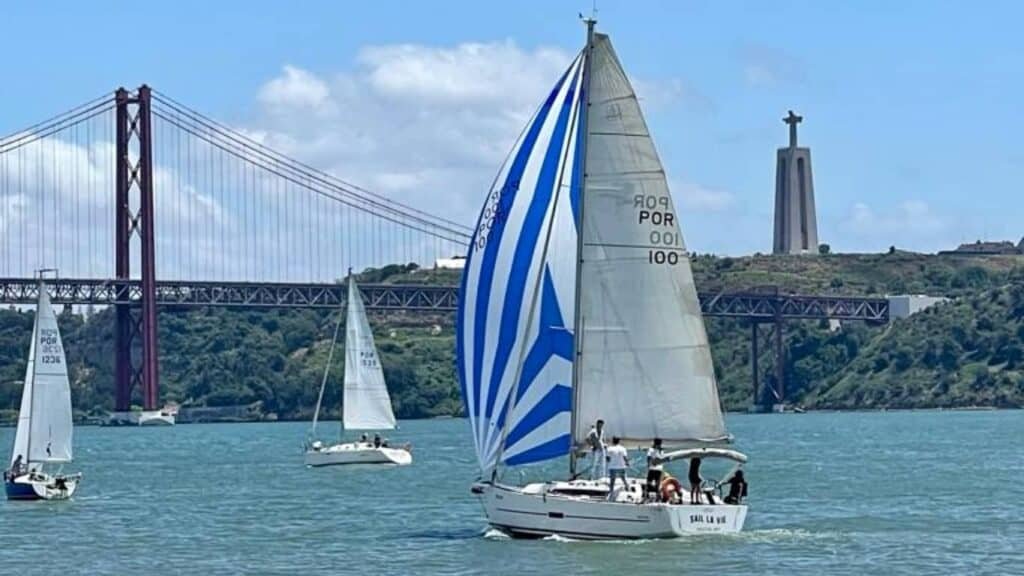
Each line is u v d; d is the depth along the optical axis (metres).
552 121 71.69
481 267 72.12
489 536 74.50
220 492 113.31
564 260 71.00
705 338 71.06
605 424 70.56
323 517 91.62
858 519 85.38
